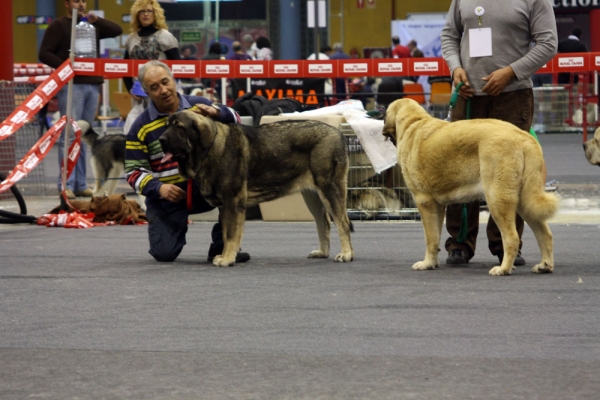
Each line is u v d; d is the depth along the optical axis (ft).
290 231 41.63
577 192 53.88
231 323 22.98
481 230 41.09
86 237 39.91
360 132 43.09
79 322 23.30
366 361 19.44
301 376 18.44
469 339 21.11
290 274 30.01
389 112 31.37
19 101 52.19
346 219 32.71
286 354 20.07
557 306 24.35
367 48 133.90
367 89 101.30
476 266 31.17
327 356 19.86
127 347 20.80
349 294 26.40
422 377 18.28
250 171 31.76
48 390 17.75
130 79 53.11
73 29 45.70
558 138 92.84
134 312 24.36
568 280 27.96
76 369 19.13
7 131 42.63
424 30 122.93
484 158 28.17
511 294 25.98
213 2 133.39
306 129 32.27
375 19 133.59
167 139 30.07
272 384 17.93
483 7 30.99
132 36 51.98
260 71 52.65
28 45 140.56
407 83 99.25
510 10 30.76
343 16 133.49
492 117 31.48
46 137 44.80
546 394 17.12
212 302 25.54
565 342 20.74
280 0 131.13
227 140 31.19
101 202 45.06
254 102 47.52
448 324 22.56
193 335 21.83
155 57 51.52
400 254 34.32
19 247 36.99
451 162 28.94
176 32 134.41
